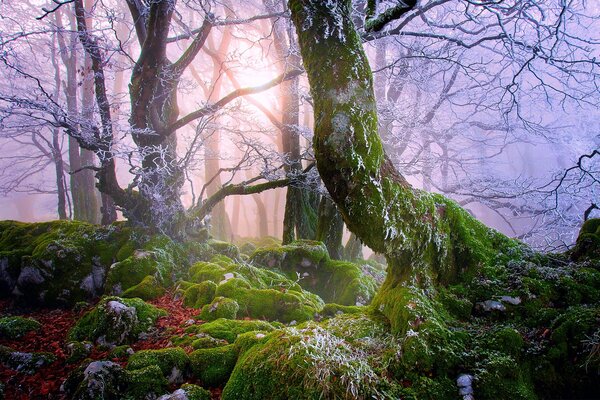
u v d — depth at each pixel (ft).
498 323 10.19
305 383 8.43
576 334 8.89
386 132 37.81
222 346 12.53
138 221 25.40
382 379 8.62
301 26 10.41
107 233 24.73
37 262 22.13
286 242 35.96
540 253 12.75
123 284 21.40
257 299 17.72
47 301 21.86
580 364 8.56
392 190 10.50
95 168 23.39
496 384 8.32
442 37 28.71
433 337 9.18
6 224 28.07
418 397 8.30
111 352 13.26
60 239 23.93
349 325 10.75
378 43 39.37
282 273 25.63
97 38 22.91
